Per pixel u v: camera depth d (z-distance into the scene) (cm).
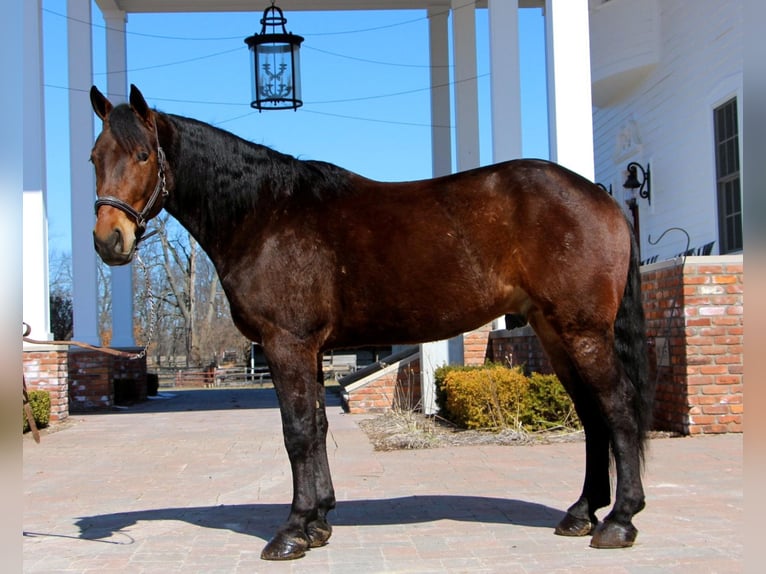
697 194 1156
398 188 462
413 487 618
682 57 1194
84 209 1429
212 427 1099
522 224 432
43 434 1047
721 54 1077
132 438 986
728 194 1084
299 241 448
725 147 1086
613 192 1491
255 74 1062
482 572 399
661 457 679
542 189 434
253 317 448
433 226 441
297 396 442
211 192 455
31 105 1130
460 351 1169
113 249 430
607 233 434
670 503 528
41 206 1146
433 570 404
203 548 463
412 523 505
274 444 898
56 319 3047
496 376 890
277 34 1057
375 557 431
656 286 839
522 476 646
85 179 1432
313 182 461
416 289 440
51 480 704
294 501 443
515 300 449
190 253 4131
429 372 1081
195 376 3050
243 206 454
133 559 443
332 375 2981
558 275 427
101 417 1288
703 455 684
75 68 1438
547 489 595
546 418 879
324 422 475
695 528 468
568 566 403
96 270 1452
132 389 1680
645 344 447
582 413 467
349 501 574
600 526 439
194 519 540
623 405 431
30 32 1136
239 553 450
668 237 1257
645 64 1283
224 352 4628
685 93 1187
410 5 1633
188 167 459
